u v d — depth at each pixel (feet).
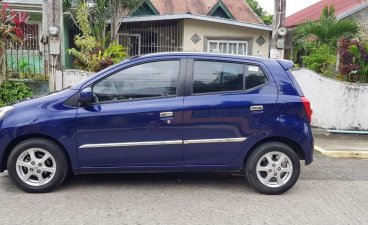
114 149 16.74
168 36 46.62
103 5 39.70
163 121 16.71
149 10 48.06
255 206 16.05
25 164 16.66
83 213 14.92
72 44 48.49
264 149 17.15
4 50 29.04
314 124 30.86
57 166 16.76
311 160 17.74
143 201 16.29
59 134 16.47
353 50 33.27
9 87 29.27
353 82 32.83
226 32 47.75
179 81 17.10
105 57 34.12
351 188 18.61
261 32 48.62
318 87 30.50
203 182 18.98
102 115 16.57
